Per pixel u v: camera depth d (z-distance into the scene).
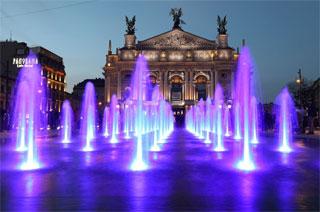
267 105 102.81
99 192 10.86
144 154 22.16
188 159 19.33
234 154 22.06
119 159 19.39
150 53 114.12
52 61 105.50
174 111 114.19
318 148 26.34
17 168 15.99
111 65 118.75
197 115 99.75
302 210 8.77
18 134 48.06
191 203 9.48
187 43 114.38
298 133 50.97
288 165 16.73
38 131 59.66
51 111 96.19
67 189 11.30
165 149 25.98
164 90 112.31
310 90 81.31
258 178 13.19
